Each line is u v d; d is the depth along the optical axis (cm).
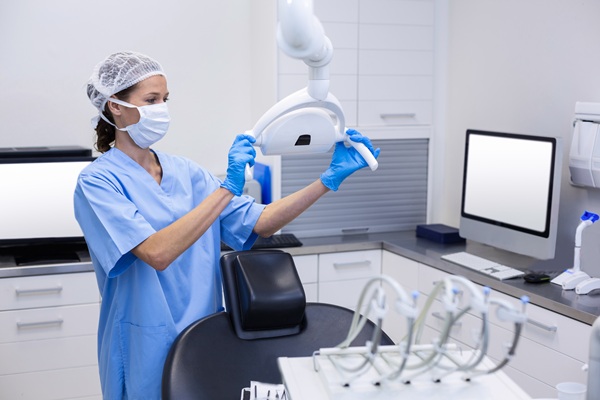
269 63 347
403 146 375
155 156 205
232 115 380
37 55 343
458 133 374
